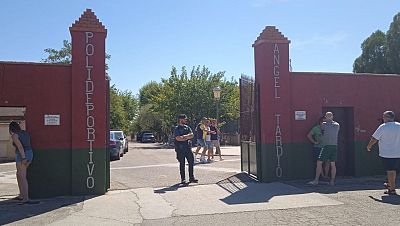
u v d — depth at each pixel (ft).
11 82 35.96
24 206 31.91
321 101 43.75
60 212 29.66
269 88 42.04
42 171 36.14
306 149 42.91
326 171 42.06
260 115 42.11
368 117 45.50
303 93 43.19
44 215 28.78
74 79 36.78
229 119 144.77
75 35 36.94
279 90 42.27
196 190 37.27
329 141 38.83
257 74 43.39
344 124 45.93
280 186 38.83
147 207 30.78
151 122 207.10
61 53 141.08
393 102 46.44
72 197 35.63
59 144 36.58
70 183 36.60
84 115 36.86
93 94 37.04
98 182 36.73
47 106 36.47
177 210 29.60
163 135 187.11
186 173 49.06
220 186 39.22
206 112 143.43
